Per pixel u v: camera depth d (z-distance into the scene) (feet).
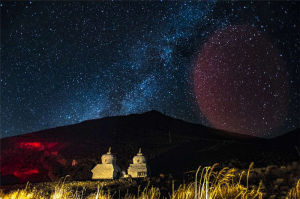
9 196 27.48
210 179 29.30
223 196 17.46
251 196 18.06
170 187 32.48
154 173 74.74
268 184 22.57
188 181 34.27
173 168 82.99
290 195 17.81
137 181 46.93
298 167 25.57
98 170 65.16
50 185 49.49
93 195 30.78
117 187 41.98
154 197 24.14
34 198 29.30
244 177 25.85
